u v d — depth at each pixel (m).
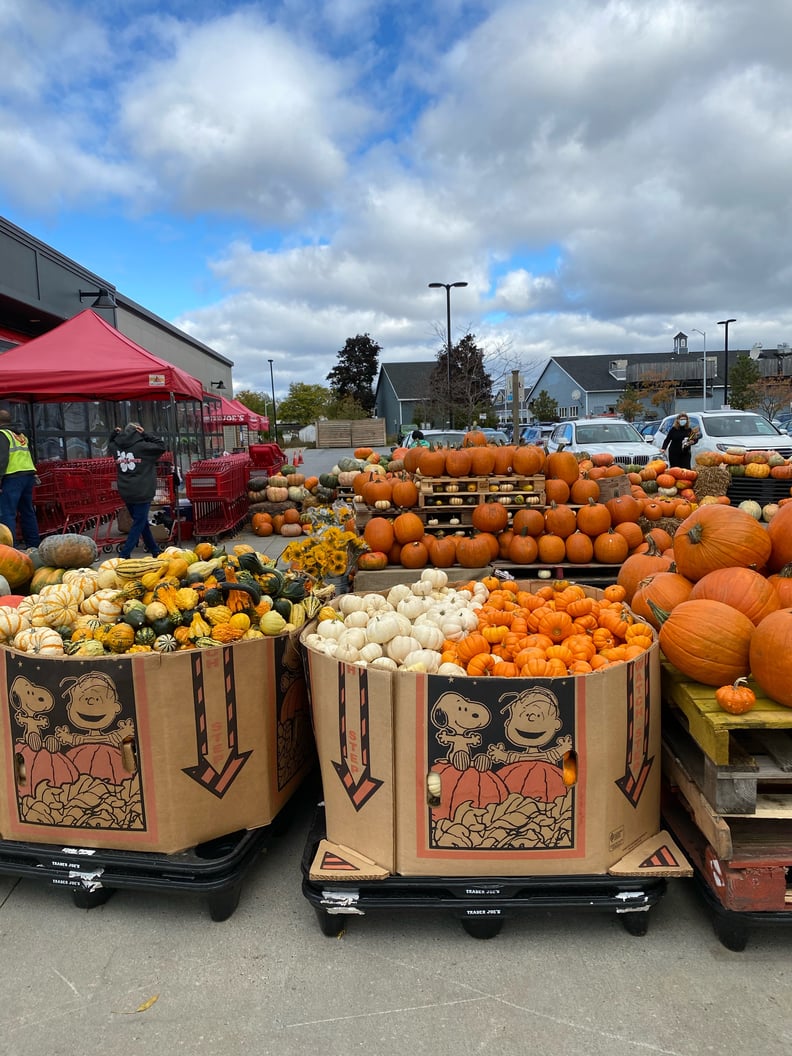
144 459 9.16
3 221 13.23
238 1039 2.14
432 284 29.52
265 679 2.91
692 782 2.65
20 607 3.32
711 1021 2.18
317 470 27.77
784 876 2.40
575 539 6.29
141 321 23.92
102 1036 2.16
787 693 2.46
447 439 17.16
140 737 2.67
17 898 2.88
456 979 2.37
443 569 6.15
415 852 2.56
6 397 10.92
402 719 2.53
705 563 3.27
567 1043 2.10
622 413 54.28
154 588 3.19
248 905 2.81
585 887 2.54
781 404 46.97
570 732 2.47
